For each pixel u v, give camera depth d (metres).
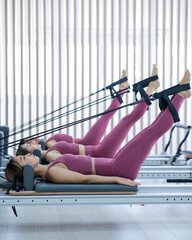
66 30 6.71
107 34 6.77
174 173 3.78
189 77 3.10
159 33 6.79
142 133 3.07
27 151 3.97
